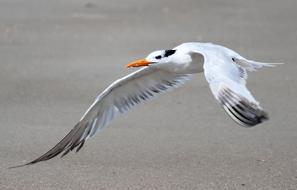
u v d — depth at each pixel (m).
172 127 14.92
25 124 15.23
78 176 12.31
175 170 12.53
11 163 12.96
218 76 9.05
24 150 13.66
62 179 12.18
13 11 28.86
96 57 21.23
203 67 10.31
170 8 29.78
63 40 23.69
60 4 30.45
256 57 20.94
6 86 18.22
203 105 16.52
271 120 15.23
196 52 10.29
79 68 19.97
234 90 8.82
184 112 15.98
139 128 14.88
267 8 29.80
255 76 19.05
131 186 11.84
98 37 24.14
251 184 11.84
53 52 21.95
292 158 13.01
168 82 12.25
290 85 18.05
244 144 13.80
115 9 29.45
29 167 12.76
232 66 9.58
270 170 12.45
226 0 31.64
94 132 12.17
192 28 25.59
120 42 23.28
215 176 12.23
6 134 14.58
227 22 26.77
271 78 18.80
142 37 24.05
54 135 14.52
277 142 13.87
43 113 16.03
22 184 11.98
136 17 27.73
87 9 29.31
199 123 15.16
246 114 8.65
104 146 13.84
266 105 16.34
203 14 28.47
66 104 16.72
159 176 12.26
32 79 18.89
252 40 23.47
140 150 13.58
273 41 23.28
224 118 15.50
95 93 17.58
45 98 17.20
